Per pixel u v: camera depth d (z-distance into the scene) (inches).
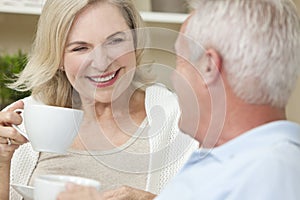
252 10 44.5
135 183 64.1
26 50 109.9
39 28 68.5
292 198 40.8
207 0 45.9
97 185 43.6
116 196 58.5
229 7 44.8
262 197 40.9
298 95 110.7
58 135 54.9
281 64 44.4
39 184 43.4
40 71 69.4
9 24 109.3
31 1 99.8
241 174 42.8
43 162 70.2
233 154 44.8
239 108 45.5
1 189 65.7
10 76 94.3
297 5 105.7
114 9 64.5
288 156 42.6
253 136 44.7
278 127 44.9
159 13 101.7
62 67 68.4
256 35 44.1
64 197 42.2
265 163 41.9
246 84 44.5
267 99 44.9
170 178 62.9
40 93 71.6
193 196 44.0
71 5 63.2
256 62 44.0
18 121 60.7
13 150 64.0
